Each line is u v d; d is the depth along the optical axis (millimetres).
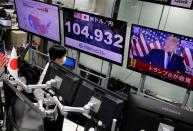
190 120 1454
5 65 3166
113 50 3174
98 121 1596
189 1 3037
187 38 2598
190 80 2777
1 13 6461
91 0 4711
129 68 3232
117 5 4418
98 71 4312
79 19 3295
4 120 1750
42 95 1986
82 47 3521
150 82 4062
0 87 1886
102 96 1621
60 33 3758
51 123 1947
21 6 4047
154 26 4262
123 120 1581
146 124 1522
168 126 1479
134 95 1581
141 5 4301
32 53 4402
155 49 2881
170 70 2883
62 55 3072
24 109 1399
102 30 3121
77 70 3713
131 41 3039
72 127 2227
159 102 1533
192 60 2658
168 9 4074
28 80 2861
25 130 1391
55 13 3600
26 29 4301
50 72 1997
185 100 2939
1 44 6121
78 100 1732
